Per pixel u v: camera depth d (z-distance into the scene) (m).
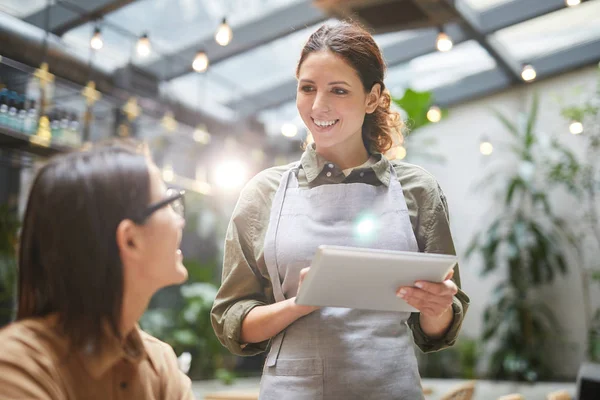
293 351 1.47
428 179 1.63
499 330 7.31
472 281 7.96
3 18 4.98
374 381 1.43
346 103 1.55
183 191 1.13
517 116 7.96
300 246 1.52
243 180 6.63
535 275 6.95
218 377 6.95
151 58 6.90
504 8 6.59
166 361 1.18
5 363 0.91
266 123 8.46
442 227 1.57
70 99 5.80
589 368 2.54
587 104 6.95
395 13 5.34
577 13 6.82
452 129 8.37
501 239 7.07
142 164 1.06
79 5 5.67
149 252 1.04
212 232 8.35
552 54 7.67
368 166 1.60
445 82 8.29
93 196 1.00
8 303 4.98
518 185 7.17
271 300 1.65
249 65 7.49
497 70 7.92
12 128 4.32
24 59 5.07
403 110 6.91
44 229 0.99
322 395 1.42
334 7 5.22
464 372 7.26
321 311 1.48
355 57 1.55
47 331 0.97
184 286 7.74
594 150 7.33
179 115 6.50
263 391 1.50
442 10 5.36
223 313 1.57
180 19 6.36
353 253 1.18
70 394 0.97
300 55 1.63
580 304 7.27
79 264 0.98
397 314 1.52
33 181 1.03
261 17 6.56
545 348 7.27
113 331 1.01
